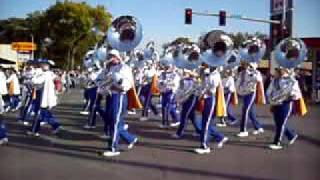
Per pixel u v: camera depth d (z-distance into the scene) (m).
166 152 10.89
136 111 20.55
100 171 8.91
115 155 10.45
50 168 9.14
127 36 11.42
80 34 68.19
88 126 15.05
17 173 8.69
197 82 12.29
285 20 29.84
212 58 11.35
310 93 30.00
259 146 11.93
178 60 14.10
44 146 11.57
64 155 10.45
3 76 16.28
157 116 18.73
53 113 19.80
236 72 16.25
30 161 9.80
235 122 16.47
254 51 16.52
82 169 9.07
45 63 13.35
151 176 8.52
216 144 12.09
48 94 13.19
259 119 18.66
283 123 11.58
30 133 13.35
